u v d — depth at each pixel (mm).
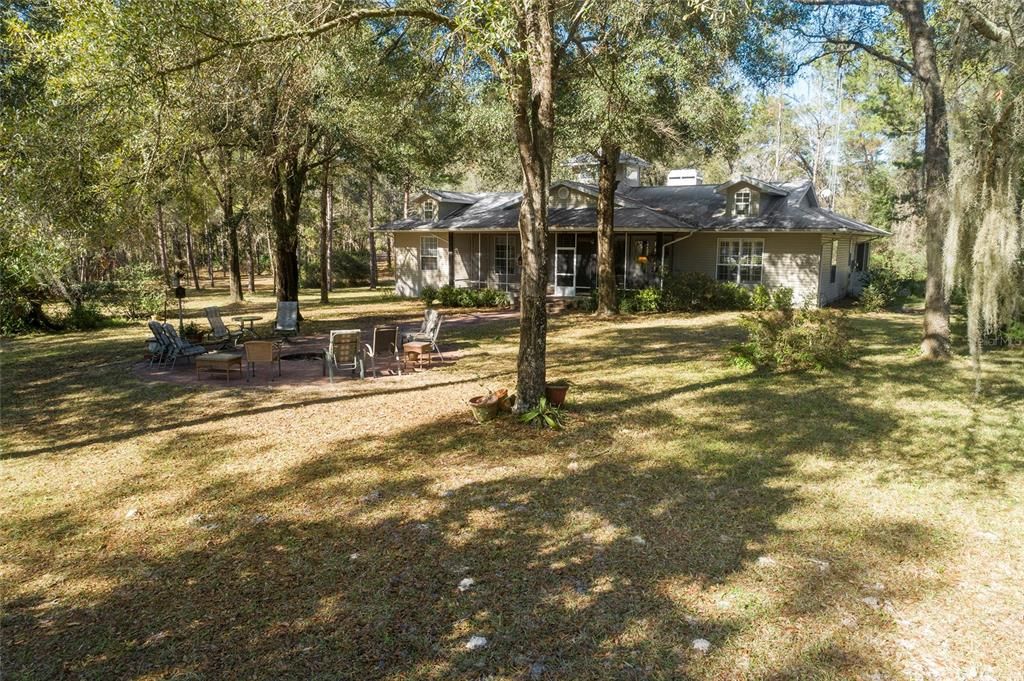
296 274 18906
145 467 6766
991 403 8992
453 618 3918
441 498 5809
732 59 12719
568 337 16266
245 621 3926
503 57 7328
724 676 3346
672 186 28078
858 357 12094
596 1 8125
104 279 22047
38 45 6703
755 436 7516
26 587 4379
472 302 25109
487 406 8156
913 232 38875
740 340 15141
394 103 10898
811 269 22438
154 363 12984
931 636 3689
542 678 3352
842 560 4570
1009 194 7062
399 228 28656
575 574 4418
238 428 8156
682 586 4238
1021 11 7379
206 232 36750
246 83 8258
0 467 6863
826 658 3488
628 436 7566
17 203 6797
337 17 7496
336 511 5562
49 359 13812
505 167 19688
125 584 4398
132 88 6527
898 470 6387
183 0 6238
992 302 7238
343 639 3725
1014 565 4500
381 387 10500
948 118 7695
